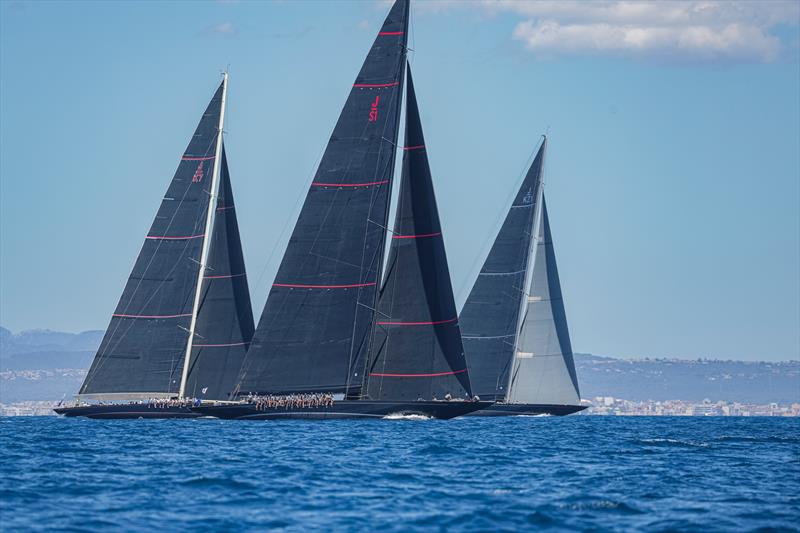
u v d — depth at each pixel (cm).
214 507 12775
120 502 13062
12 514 12188
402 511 12644
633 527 11981
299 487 14362
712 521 12381
